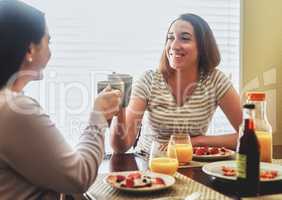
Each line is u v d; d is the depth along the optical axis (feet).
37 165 3.35
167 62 7.16
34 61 3.72
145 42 9.24
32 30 3.60
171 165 4.65
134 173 4.49
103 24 9.02
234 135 6.53
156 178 4.30
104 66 9.07
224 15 9.55
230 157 5.54
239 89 9.62
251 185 3.82
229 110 7.09
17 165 3.37
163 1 9.26
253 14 9.57
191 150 5.28
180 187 4.17
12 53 3.53
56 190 3.53
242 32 9.55
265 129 4.99
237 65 9.66
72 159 3.47
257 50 9.65
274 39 9.70
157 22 9.27
